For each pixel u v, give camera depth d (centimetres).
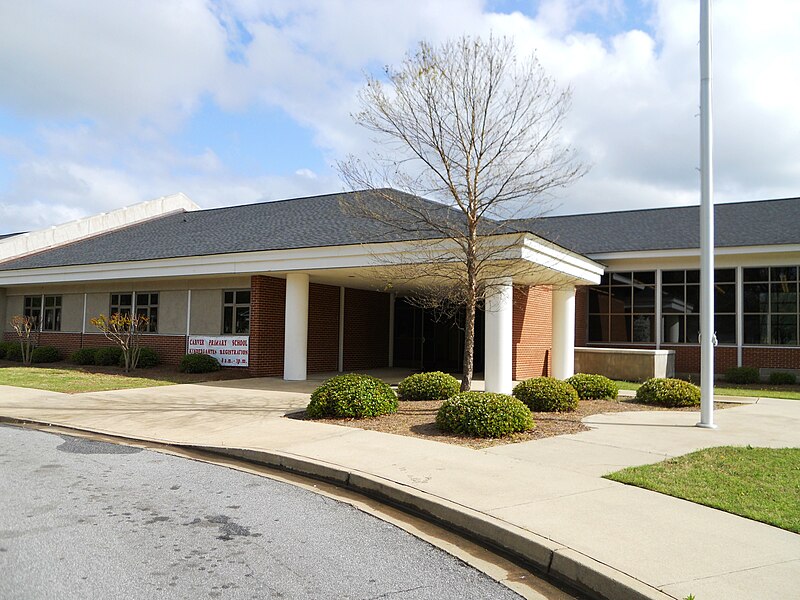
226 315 2067
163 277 2038
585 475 724
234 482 754
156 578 463
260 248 1858
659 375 1992
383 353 2531
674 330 2212
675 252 2092
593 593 453
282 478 778
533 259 1446
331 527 592
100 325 2088
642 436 969
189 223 2719
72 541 538
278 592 445
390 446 882
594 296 2361
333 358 2258
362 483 714
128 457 884
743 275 2098
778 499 627
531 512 587
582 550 491
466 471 741
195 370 1983
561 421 1101
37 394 1502
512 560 521
